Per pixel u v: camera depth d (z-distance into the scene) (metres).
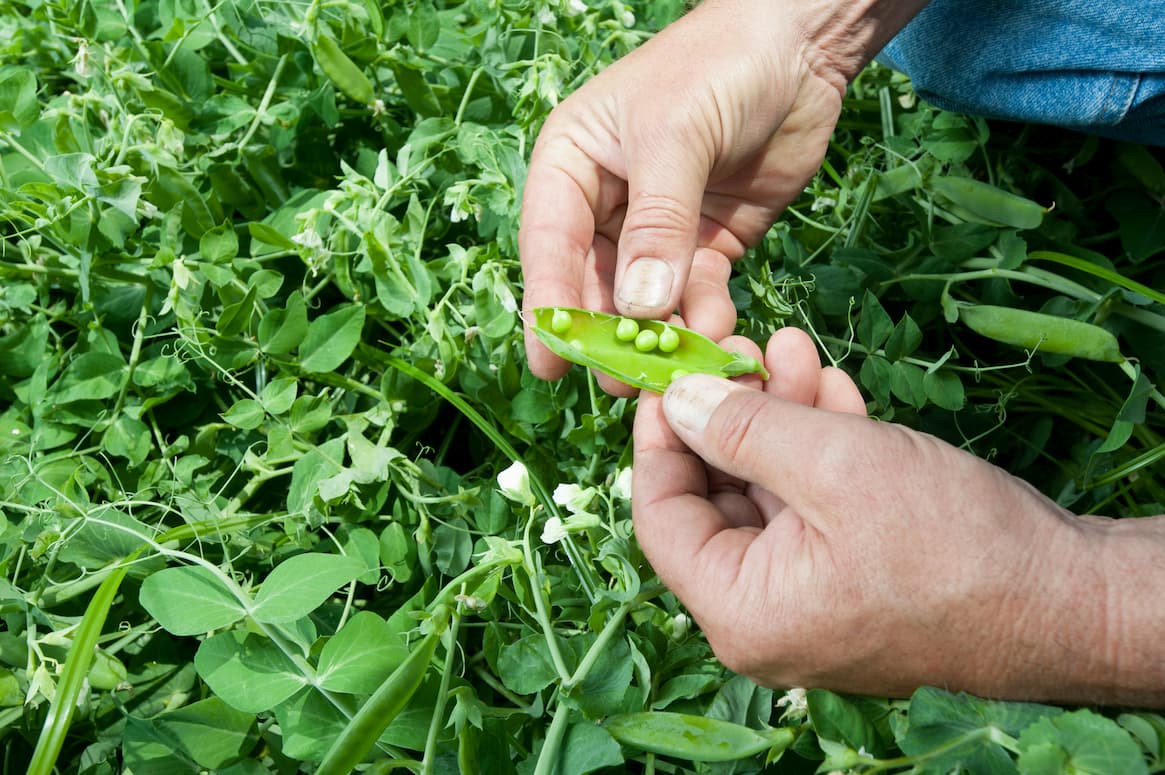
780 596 0.37
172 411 0.50
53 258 0.51
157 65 0.54
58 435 0.48
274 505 0.50
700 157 0.45
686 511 0.40
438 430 0.54
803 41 0.47
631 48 0.58
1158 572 0.35
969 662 0.37
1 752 0.42
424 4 0.55
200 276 0.49
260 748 0.42
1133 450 0.54
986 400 0.56
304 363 0.48
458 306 0.51
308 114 0.54
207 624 0.39
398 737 0.38
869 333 0.51
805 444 0.37
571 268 0.47
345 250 0.49
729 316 0.48
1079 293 0.53
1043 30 0.51
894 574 0.36
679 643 0.43
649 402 0.44
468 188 0.51
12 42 0.58
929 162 0.57
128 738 0.39
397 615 0.42
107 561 0.44
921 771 0.34
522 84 0.55
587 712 0.38
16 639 0.42
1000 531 0.36
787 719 0.40
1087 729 0.33
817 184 0.58
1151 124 0.54
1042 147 0.62
